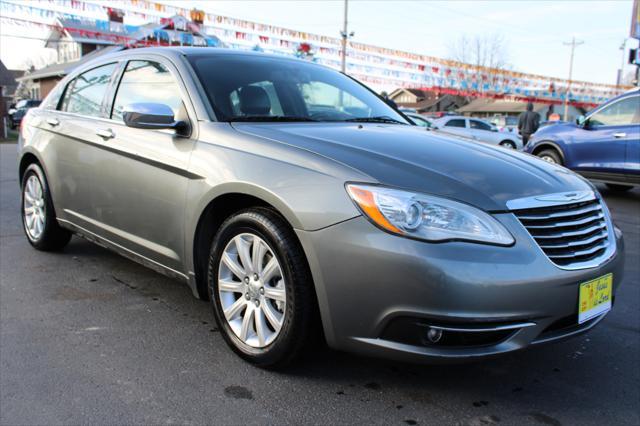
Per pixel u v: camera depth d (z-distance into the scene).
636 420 2.33
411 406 2.39
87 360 2.75
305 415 2.31
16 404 2.34
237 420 2.26
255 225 2.55
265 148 2.65
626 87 33.97
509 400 2.46
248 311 2.67
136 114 2.89
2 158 13.08
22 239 4.99
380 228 2.19
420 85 21.23
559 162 8.93
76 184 3.83
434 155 2.64
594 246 2.53
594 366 2.81
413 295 2.13
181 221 2.92
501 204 2.31
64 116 4.12
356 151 2.55
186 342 2.96
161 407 2.34
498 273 2.14
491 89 24.98
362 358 2.80
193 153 2.88
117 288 3.78
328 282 2.29
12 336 3.00
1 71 34.59
